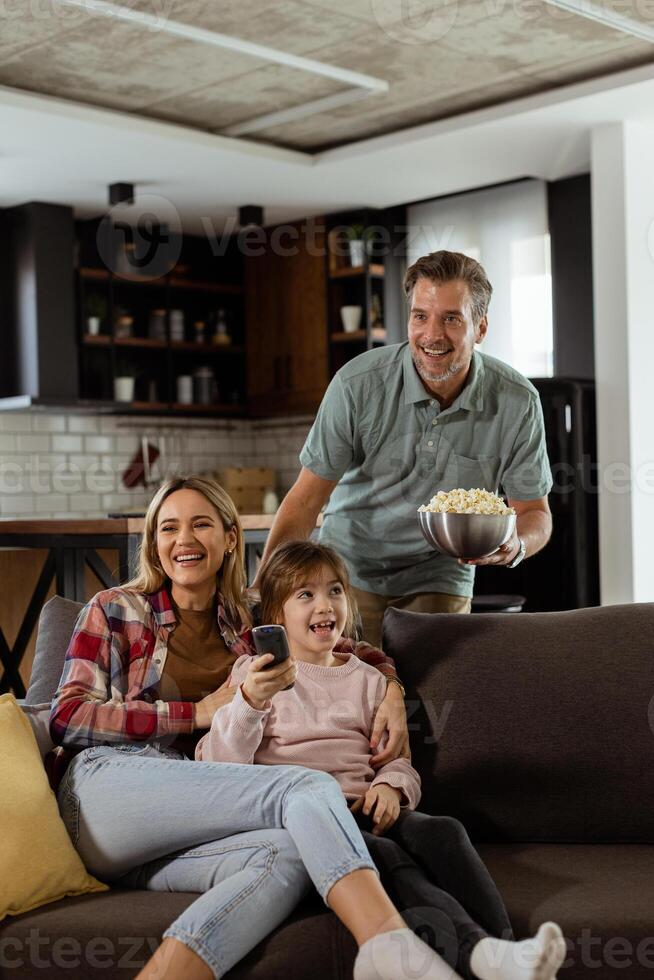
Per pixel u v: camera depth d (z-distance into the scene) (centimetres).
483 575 541
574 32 447
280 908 191
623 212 520
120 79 492
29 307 642
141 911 197
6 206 651
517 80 500
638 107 502
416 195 652
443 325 255
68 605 258
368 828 218
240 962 188
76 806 215
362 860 190
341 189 634
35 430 685
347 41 455
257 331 745
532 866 215
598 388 530
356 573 284
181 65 478
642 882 205
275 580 237
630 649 238
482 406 272
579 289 603
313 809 195
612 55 472
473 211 644
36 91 505
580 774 229
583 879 207
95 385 692
